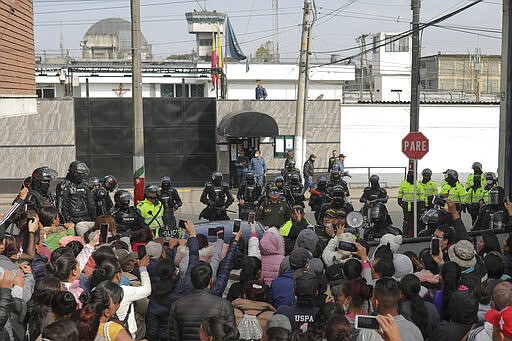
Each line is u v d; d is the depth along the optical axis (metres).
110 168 28.94
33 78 17.83
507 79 13.02
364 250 5.98
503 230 10.10
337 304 4.46
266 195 13.55
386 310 4.48
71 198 11.89
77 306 4.60
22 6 16.69
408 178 16.02
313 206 15.14
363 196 13.93
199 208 23.41
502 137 13.16
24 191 8.55
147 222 12.20
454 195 16.84
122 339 4.43
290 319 4.96
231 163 29.11
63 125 27.95
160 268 5.61
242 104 29.36
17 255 6.20
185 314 4.93
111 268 5.30
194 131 29.44
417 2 18.36
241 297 6.20
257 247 6.93
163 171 29.38
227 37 41.34
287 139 29.66
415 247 9.33
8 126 27.45
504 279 5.82
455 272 5.30
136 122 17.02
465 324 4.64
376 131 30.72
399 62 58.00
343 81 43.00
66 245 6.68
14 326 4.99
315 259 6.19
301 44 24.08
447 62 80.12
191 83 41.97
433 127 31.27
